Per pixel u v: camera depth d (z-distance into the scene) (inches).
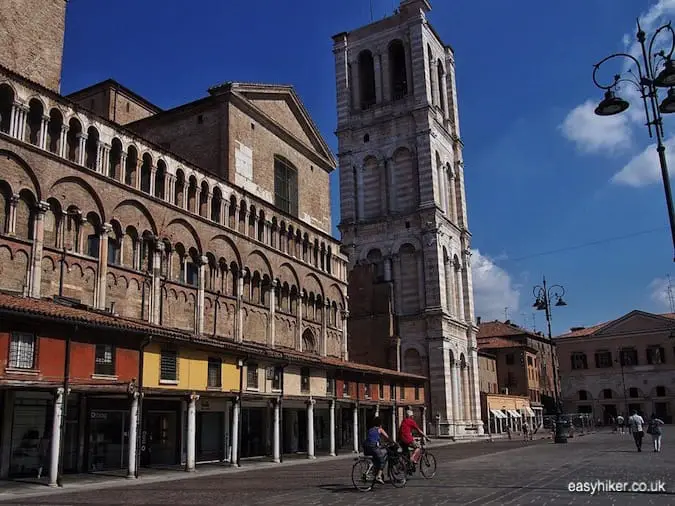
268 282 1956.2
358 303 2920.8
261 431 1734.7
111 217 1414.9
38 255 1232.8
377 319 2869.1
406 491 860.0
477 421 3038.9
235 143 1945.1
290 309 2081.7
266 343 1911.9
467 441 2679.6
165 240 1565.0
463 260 3255.4
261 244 1924.2
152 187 1551.4
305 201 2336.4
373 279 2928.2
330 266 2373.3
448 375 2805.1
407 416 1008.9
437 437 2719.0
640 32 861.2
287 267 2070.6
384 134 3147.1
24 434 1105.4
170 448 1405.0
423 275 2918.3
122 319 1206.9
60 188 1306.6
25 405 1111.6
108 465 1253.7
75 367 1025.5
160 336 1176.2
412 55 3142.2
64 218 1307.8
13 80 1235.9
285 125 2260.1
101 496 858.8
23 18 1419.8
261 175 2065.7
